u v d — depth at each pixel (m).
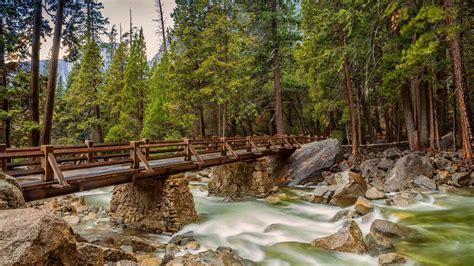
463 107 12.62
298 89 30.94
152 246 8.05
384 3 14.29
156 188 9.84
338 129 36.41
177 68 24.28
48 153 6.79
